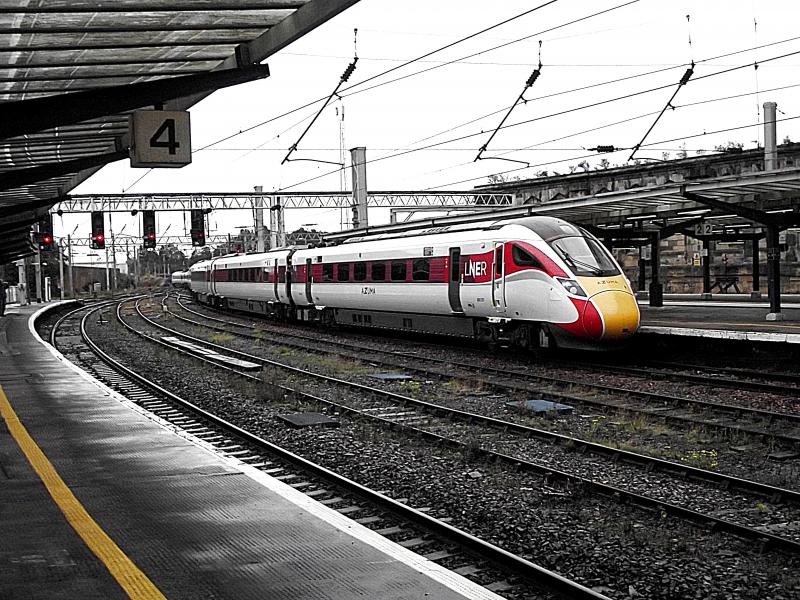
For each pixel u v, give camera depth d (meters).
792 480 10.41
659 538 8.20
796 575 7.26
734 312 27.77
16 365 21.19
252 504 8.35
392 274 28.12
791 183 19.88
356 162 41.03
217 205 56.47
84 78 13.18
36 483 9.20
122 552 6.90
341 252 31.94
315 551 6.94
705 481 10.27
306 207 56.19
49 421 13.02
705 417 14.53
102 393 16.12
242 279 45.75
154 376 21.53
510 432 13.48
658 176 49.41
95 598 5.91
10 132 12.18
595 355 23.69
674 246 50.50
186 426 14.27
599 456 11.76
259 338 31.86
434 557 7.64
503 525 8.68
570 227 22.02
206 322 43.12
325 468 11.23
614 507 9.32
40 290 61.78
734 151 46.50
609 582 7.18
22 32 10.42
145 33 11.26
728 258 47.53
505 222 23.50
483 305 23.47
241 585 6.18
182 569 6.51
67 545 7.09
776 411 14.70
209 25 11.11
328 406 16.06
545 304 21.16
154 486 9.05
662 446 12.50
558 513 9.13
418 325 27.73
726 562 7.61
